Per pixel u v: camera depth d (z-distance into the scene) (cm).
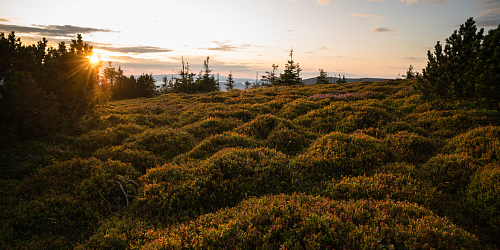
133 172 805
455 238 425
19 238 529
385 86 2756
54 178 730
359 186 657
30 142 961
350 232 432
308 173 794
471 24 1567
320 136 1213
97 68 1301
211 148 1023
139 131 1329
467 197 603
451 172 711
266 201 580
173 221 585
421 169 786
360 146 909
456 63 1520
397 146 941
